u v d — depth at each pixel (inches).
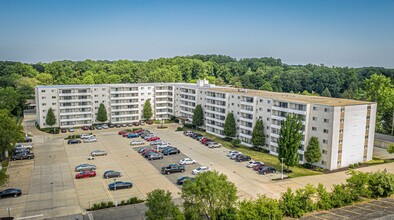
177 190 2600.9
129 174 2982.3
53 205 2320.4
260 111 3880.4
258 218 1908.2
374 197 2472.9
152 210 1819.6
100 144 4060.0
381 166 3275.1
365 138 3366.1
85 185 2706.7
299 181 2829.7
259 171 3024.1
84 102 5073.8
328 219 2048.5
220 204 1903.3
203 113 4906.5
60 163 3294.8
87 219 2102.6
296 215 2085.4
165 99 5733.3
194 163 3309.5
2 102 5393.7
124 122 5408.5
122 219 2103.8
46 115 4879.4
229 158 3521.2
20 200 2404.0
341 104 3198.8
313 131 3255.4
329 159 3122.5
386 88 4869.6
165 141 4220.0
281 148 3036.4
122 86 5334.6
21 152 3503.9
